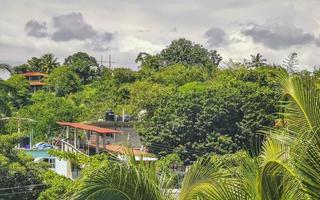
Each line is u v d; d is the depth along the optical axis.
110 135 50.16
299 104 7.72
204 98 53.78
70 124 52.47
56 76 101.75
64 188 29.91
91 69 119.06
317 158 6.30
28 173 34.53
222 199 7.35
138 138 59.09
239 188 7.34
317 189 6.27
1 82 35.09
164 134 53.91
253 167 7.40
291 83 7.88
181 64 99.81
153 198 7.26
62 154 30.30
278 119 8.51
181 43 115.19
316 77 8.26
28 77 122.25
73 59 122.31
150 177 7.43
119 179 7.11
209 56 115.81
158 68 98.38
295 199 6.86
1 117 36.06
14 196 33.31
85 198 7.02
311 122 7.55
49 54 137.88
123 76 87.12
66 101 79.31
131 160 7.43
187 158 52.34
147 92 69.81
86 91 93.06
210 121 52.78
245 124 51.31
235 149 51.12
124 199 7.13
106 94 83.94
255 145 7.66
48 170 34.34
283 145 7.11
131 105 70.25
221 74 64.31
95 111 76.62
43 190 32.44
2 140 35.03
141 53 101.38
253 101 51.75
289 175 6.87
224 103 52.25
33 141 66.56
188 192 7.55
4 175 33.91
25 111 73.19
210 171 7.57
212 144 52.00
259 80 56.53
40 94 86.25
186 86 71.50
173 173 7.97
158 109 55.81
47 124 72.00
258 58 72.44
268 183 7.04
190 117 53.69
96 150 45.38
